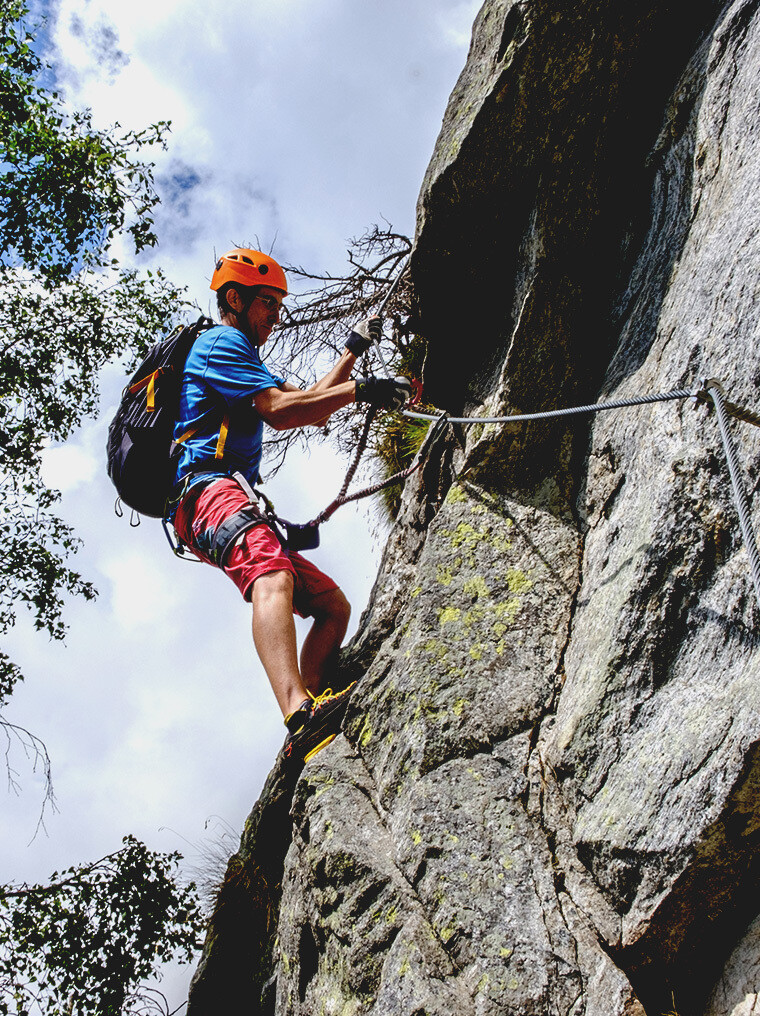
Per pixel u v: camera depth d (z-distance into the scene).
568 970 2.50
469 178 3.82
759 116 3.16
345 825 3.17
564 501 3.59
